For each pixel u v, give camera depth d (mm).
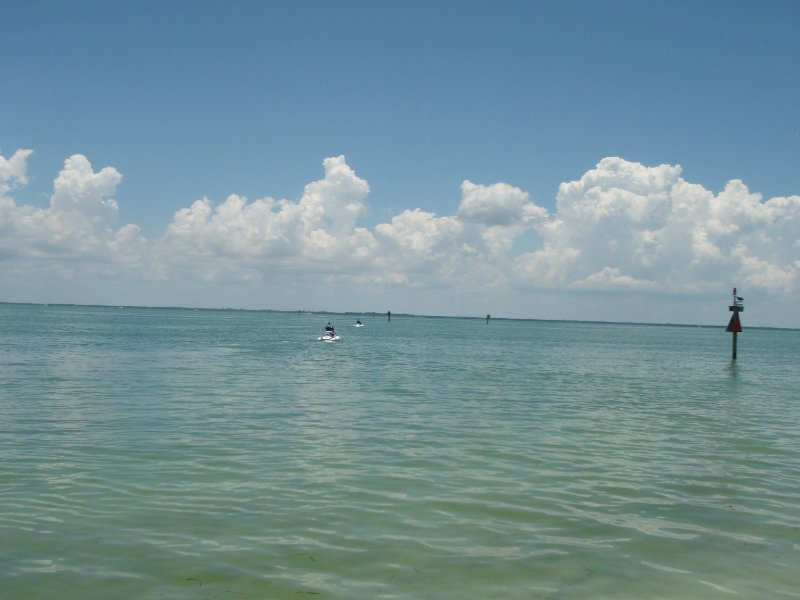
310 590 8281
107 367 39531
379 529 10672
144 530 10422
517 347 82125
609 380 38750
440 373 40812
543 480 14102
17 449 16297
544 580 8711
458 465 15375
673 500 12711
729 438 19719
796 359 69438
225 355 53219
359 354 59000
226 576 8672
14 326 106062
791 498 12953
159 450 16406
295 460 15578
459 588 8414
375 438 18562
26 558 9172
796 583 8703
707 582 8695
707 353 80188
